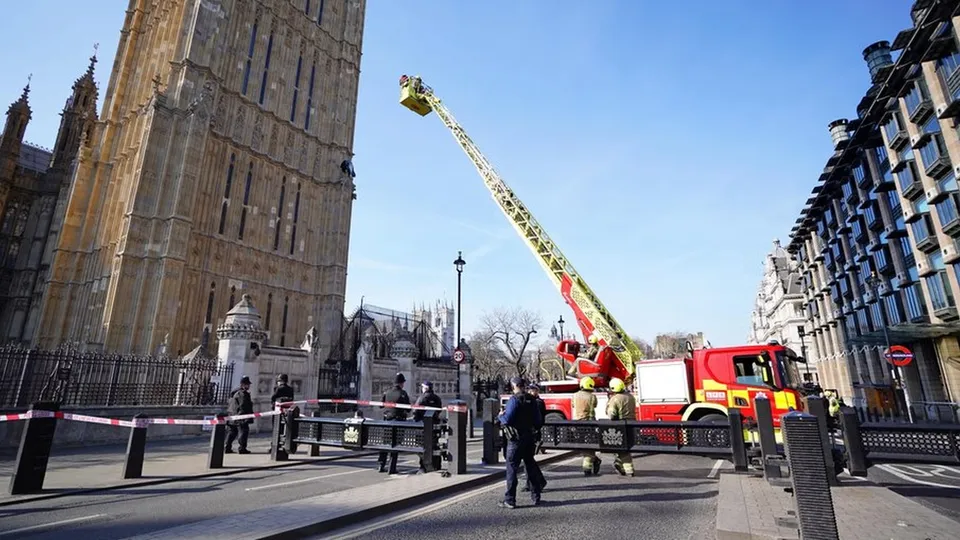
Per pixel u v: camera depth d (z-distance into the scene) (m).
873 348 38.12
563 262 20.70
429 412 11.01
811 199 46.34
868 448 7.73
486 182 23.67
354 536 5.71
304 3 43.03
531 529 5.98
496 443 10.85
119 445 13.71
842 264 43.28
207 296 31.86
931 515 6.39
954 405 25.11
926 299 28.70
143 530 5.86
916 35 25.08
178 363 16.58
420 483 8.33
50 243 42.41
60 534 5.70
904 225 31.16
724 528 5.51
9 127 46.91
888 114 30.70
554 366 18.66
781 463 8.41
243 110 36.06
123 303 28.11
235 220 34.47
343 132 44.47
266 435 17.67
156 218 29.67
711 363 13.04
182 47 33.78
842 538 5.32
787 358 12.51
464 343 30.72
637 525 6.17
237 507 7.04
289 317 37.44
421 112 27.84
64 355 13.84
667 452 9.25
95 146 38.75
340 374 24.00
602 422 9.71
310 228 40.59
